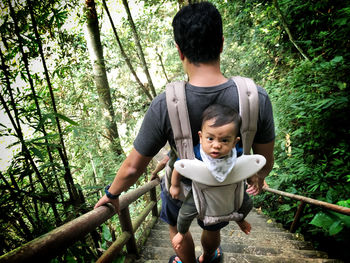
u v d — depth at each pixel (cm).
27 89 243
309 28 427
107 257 153
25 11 187
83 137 566
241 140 108
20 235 154
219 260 202
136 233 418
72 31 620
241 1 637
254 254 272
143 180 589
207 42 93
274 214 435
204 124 95
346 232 244
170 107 95
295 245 294
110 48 851
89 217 123
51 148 188
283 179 399
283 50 527
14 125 159
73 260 136
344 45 350
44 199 162
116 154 682
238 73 745
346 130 325
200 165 102
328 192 308
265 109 99
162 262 216
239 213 130
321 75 342
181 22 96
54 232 99
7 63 194
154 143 105
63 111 615
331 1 373
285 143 414
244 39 711
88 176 580
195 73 98
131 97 821
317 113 338
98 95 754
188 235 160
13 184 158
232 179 106
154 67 1201
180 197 133
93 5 712
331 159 359
